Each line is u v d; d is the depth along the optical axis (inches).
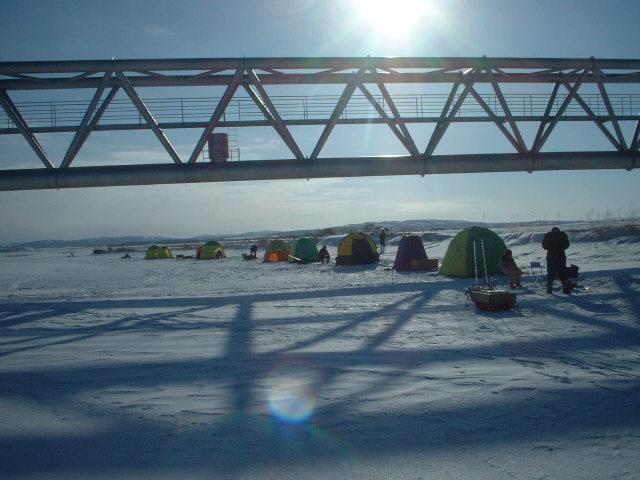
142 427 218.5
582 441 194.4
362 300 650.8
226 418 227.0
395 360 335.0
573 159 737.0
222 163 685.9
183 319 548.7
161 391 272.5
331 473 173.6
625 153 751.7
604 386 263.1
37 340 448.5
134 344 415.5
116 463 184.4
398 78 710.5
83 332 484.7
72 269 1907.0
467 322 474.9
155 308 640.4
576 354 343.3
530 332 421.1
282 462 182.2
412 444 195.0
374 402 243.9
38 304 708.7
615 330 418.0
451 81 725.9
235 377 299.4
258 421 222.2
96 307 662.5
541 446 190.4
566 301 556.7
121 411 240.2
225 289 874.8
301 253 1517.0
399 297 665.6
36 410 246.1
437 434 203.9
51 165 672.4
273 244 1680.6
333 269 1210.0
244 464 181.3
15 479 174.2
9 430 219.3
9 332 497.0
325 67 662.5
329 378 291.4
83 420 229.5
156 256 2396.7
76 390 279.1
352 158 704.4
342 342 403.2
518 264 1032.8
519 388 260.7
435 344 386.3
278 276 1114.7
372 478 169.5
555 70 720.3
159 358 357.4
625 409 228.4
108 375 311.0
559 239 609.0
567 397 245.1
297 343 403.5
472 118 730.8
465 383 271.9
